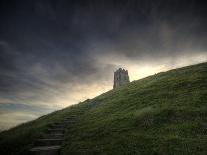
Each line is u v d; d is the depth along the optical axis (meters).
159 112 18.06
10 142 19.11
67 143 16.08
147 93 27.00
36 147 15.08
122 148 13.30
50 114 36.31
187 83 25.94
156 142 13.22
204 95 20.16
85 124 21.22
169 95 23.20
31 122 32.62
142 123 16.98
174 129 14.71
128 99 27.19
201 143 12.11
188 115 16.53
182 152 11.47
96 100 38.25
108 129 17.45
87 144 15.09
